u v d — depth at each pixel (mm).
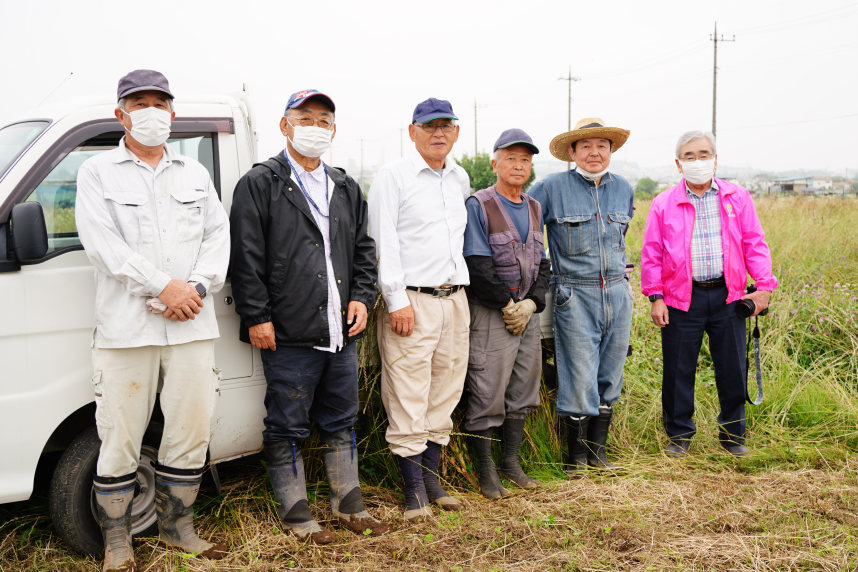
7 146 2697
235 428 2893
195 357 2512
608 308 3564
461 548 2693
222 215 2621
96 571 2531
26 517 2832
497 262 3234
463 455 3445
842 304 5324
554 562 2602
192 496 2645
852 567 2480
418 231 3055
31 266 2426
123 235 2395
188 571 2508
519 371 3453
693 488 3281
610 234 3564
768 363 4746
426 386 3084
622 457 3820
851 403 4121
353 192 2982
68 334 2496
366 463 3430
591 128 3496
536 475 3582
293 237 2725
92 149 2617
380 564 2586
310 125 2740
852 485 3250
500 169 3303
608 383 3717
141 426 2498
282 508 2812
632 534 2777
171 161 2512
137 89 2297
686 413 3920
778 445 3756
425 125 3000
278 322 2730
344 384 2930
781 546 2652
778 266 6727
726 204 3770
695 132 3770
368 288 2955
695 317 3830
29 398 2418
